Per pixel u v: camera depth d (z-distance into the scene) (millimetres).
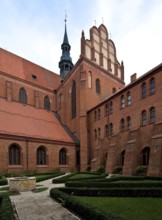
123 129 32156
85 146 40969
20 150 33875
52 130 42406
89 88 44250
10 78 45594
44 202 12586
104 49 50438
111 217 7574
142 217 9211
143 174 24953
